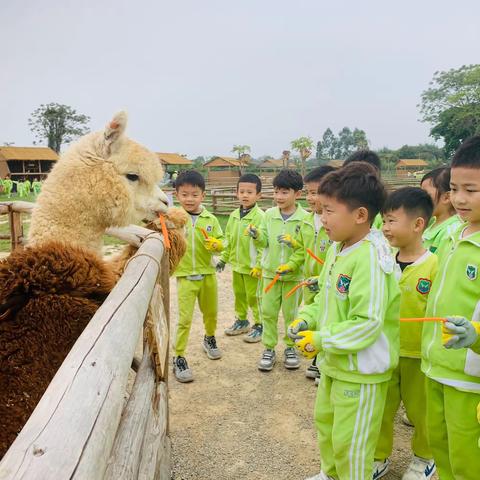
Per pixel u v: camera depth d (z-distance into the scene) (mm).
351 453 2344
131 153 3160
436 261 2807
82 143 3160
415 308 2799
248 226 4836
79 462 845
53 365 2002
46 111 64625
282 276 4492
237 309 5645
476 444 2213
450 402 2240
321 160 95562
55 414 940
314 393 4141
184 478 3002
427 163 70688
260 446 3357
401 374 2855
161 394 2377
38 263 2131
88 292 2189
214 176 56375
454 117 49969
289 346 4629
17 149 46125
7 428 1826
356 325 2199
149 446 1839
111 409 1065
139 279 1963
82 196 3000
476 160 2098
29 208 5953
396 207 2816
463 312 2217
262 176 46719
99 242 3170
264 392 4164
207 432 3529
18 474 760
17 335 1979
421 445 2803
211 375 4512
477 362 2129
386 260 2312
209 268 4578
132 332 1481
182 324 4359
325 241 4184
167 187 21781
